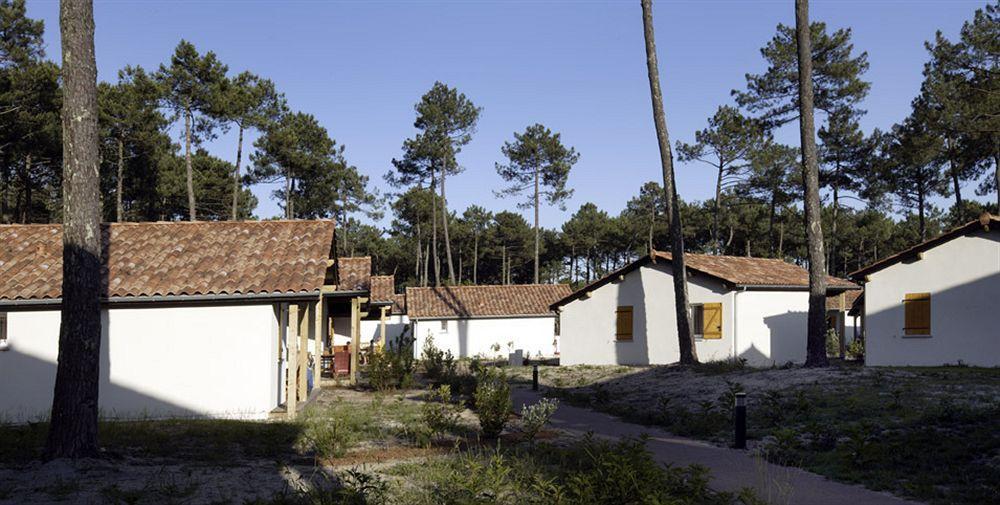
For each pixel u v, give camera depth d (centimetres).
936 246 2072
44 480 851
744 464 1021
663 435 1331
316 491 763
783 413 1384
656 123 2319
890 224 7000
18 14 3503
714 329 2597
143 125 4381
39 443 1091
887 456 985
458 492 763
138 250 1634
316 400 1766
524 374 2653
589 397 1911
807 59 1941
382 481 838
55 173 4397
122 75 4388
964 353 1998
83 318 972
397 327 4556
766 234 6712
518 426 1405
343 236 7350
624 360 2881
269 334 1481
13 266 1564
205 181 5259
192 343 1468
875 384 1539
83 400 966
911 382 1542
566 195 6112
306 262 1570
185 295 1445
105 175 4984
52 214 4838
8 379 1457
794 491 853
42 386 1462
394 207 7081
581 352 3034
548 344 4594
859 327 4025
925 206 5153
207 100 4266
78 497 773
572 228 7938
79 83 991
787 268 3050
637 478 693
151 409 1448
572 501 695
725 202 6088
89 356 975
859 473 928
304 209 6125
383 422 1397
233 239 1703
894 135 4244
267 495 798
